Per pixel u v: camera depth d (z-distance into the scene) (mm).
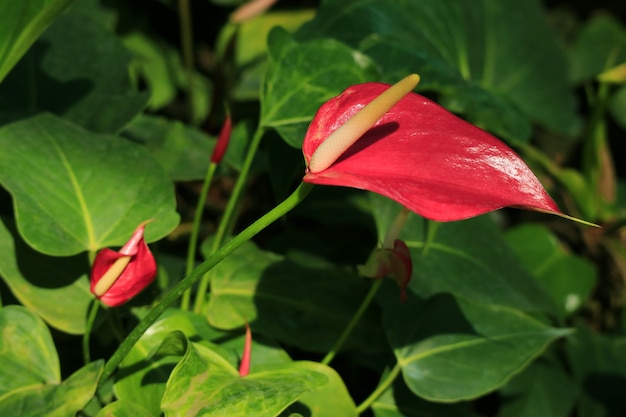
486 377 994
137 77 1576
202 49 1703
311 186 818
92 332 1014
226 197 1355
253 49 1560
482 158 826
